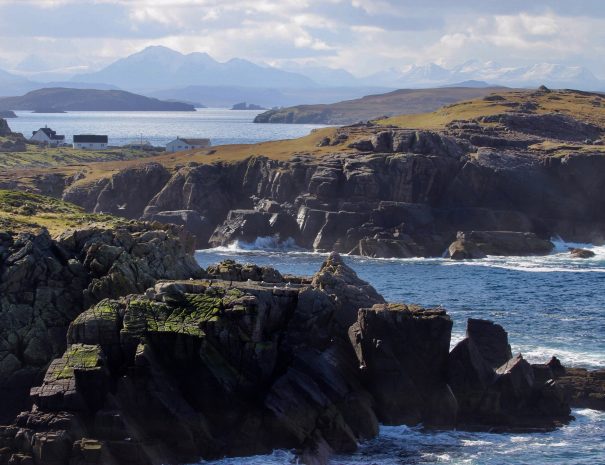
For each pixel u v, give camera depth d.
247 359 92.38
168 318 92.69
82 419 85.38
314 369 94.12
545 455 89.81
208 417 90.19
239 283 101.31
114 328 91.38
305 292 98.88
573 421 98.56
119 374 89.81
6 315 96.88
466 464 87.25
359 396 94.81
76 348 89.44
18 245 102.00
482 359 101.38
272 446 89.19
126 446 83.25
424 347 99.25
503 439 93.75
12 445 83.56
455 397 98.31
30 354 95.62
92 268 101.88
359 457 88.69
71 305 99.81
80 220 132.00
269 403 89.75
